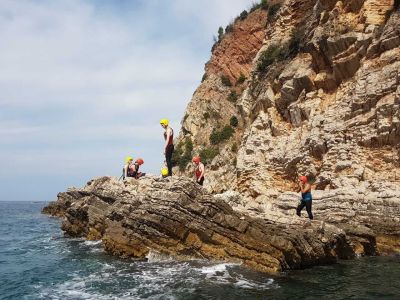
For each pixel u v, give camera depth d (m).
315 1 36.31
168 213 14.37
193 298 10.17
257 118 32.34
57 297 10.63
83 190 28.61
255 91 38.50
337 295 10.52
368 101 23.36
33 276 13.40
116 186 21.36
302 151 26.84
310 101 28.02
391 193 19.20
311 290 10.99
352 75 26.16
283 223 14.80
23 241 24.45
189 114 52.06
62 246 20.98
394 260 15.77
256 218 14.72
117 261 14.95
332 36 26.88
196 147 48.53
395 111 21.86
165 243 14.55
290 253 13.42
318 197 21.31
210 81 54.22
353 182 21.94
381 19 25.66
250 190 29.69
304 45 30.70
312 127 26.41
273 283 11.70
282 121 30.56
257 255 13.54
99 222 21.77
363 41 25.25
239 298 10.18
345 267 14.23
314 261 14.41
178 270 12.97
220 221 14.02
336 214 19.69
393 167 21.53
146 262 14.38
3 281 12.77
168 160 16.25
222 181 41.75
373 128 22.78
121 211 16.61
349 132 23.97
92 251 18.16
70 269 14.27
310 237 14.38
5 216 56.16
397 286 11.48
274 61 36.97
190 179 14.88
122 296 10.43
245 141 34.19
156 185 15.66
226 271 12.84
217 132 47.69
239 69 53.94
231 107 50.56
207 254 14.04
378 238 18.05
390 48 23.72
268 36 41.47
